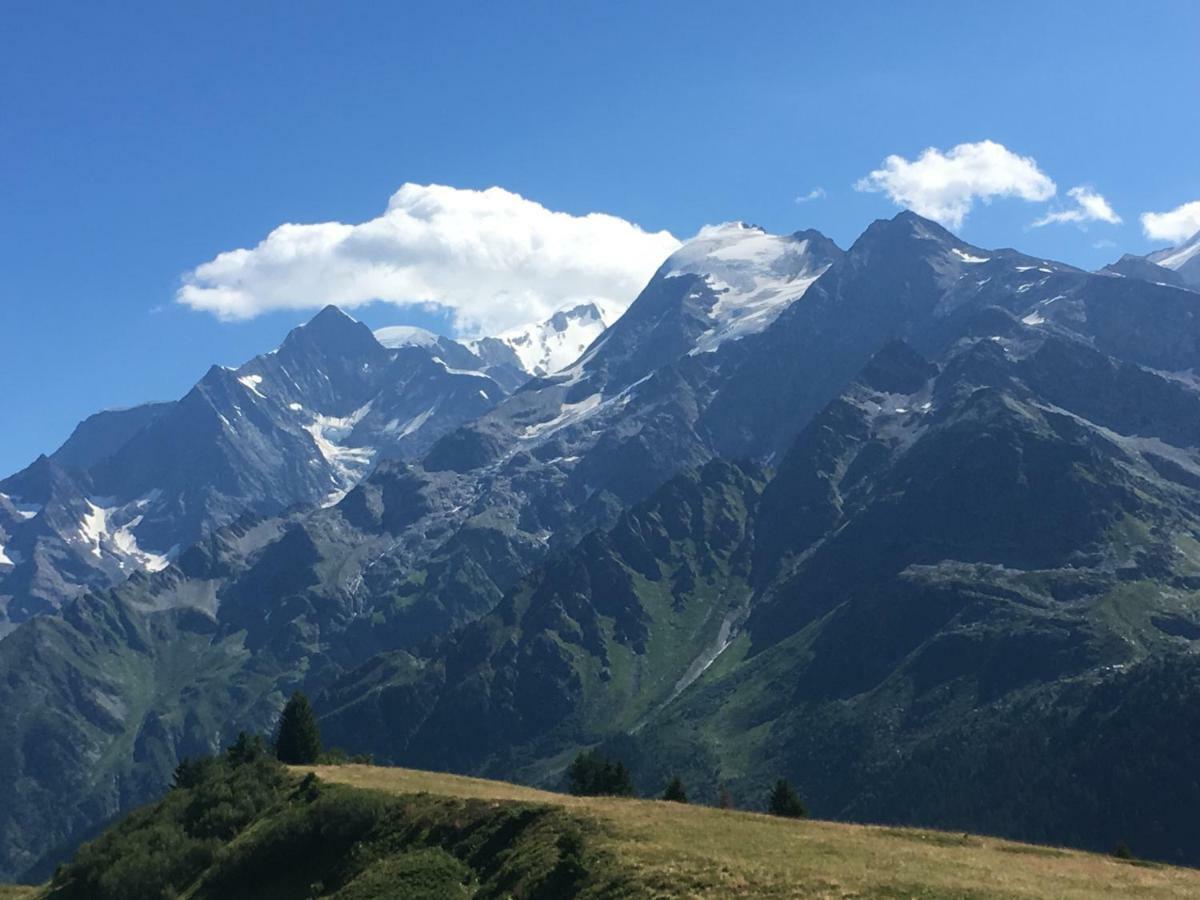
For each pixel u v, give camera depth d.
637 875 82.56
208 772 145.88
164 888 121.94
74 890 131.38
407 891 95.75
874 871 80.44
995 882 79.00
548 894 85.81
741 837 92.44
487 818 104.69
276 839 116.69
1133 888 81.06
